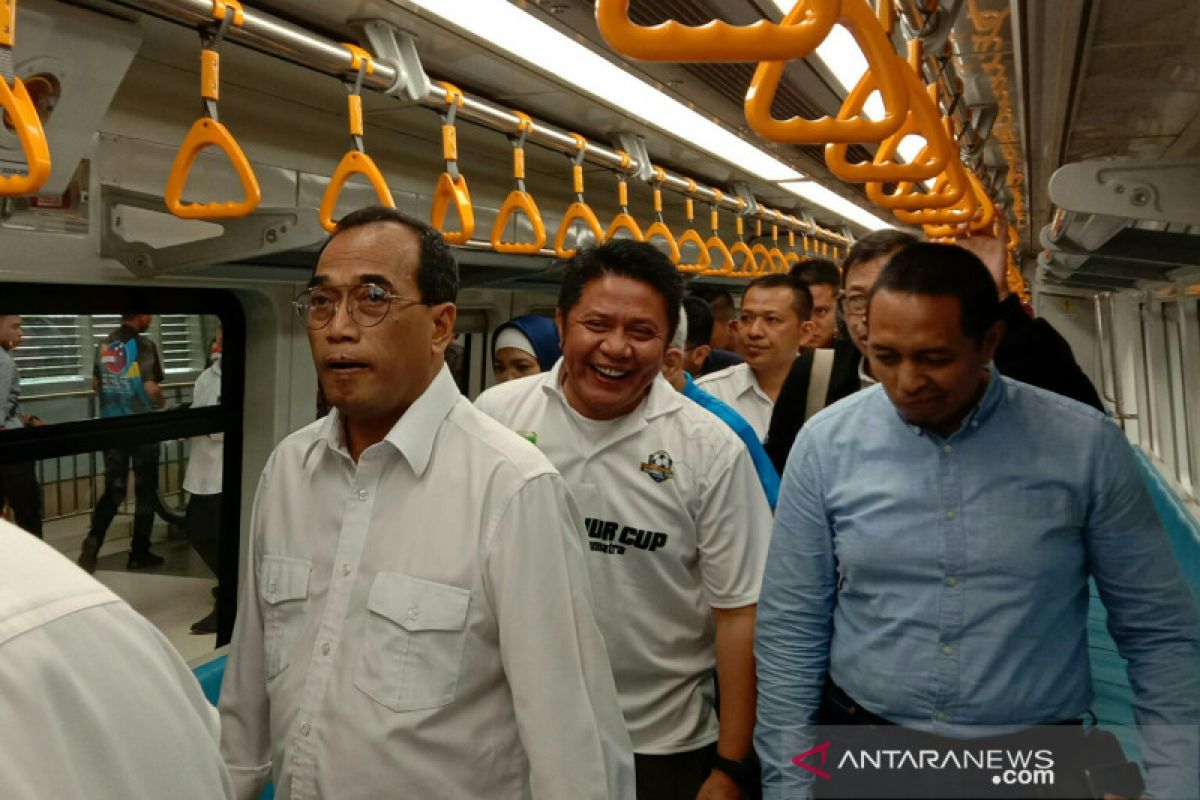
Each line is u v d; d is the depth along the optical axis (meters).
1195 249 2.32
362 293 1.19
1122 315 8.41
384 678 1.17
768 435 2.55
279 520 1.35
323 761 1.19
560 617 1.21
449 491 1.23
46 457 2.52
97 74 1.99
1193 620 1.29
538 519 1.22
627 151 3.66
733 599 1.70
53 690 0.66
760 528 1.76
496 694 1.22
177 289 2.85
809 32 0.68
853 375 2.40
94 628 0.71
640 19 2.12
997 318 1.29
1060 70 2.03
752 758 1.68
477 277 3.65
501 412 1.87
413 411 1.26
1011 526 1.32
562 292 1.73
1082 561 1.34
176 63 2.47
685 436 1.73
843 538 1.46
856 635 1.45
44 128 1.94
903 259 1.30
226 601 3.24
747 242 7.71
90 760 0.67
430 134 3.48
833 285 3.33
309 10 2.19
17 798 0.62
